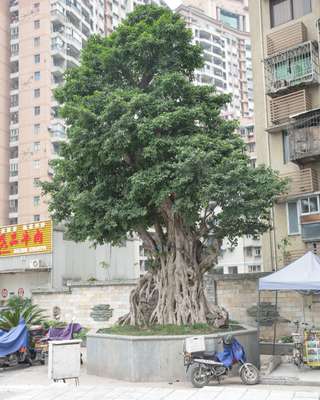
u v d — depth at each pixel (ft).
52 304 69.82
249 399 28.14
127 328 45.29
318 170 65.92
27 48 178.40
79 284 68.03
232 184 39.22
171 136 42.14
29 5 180.45
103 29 207.92
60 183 50.19
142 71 47.34
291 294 56.29
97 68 47.75
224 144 41.98
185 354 36.42
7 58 180.65
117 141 39.47
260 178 42.39
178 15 47.26
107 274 88.02
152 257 49.73
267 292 57.57
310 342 40.09
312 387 34.60
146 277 49.29
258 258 146.41
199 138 40.63
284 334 55.98
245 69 289.53
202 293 46.65
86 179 46.21
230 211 40.73
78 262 82.64
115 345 40.52
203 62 47.65
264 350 51.90
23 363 50.01
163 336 38.86
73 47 181.57
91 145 41.52
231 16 311.68
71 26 181.47
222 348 37.65
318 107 66.74
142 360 38.50
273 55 70.08
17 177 174.09
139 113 41.83
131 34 45.57
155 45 44.68
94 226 43.47
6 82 179.11
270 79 70.13
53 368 34.99
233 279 59.57
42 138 170.91
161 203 42.91
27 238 80.74
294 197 65.72
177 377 38.04
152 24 48.26
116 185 44.14
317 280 38.75
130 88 45.78
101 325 65.67
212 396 29.19
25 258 80.28
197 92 45.57
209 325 44.34
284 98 68.64
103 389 32.68
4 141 175.83
